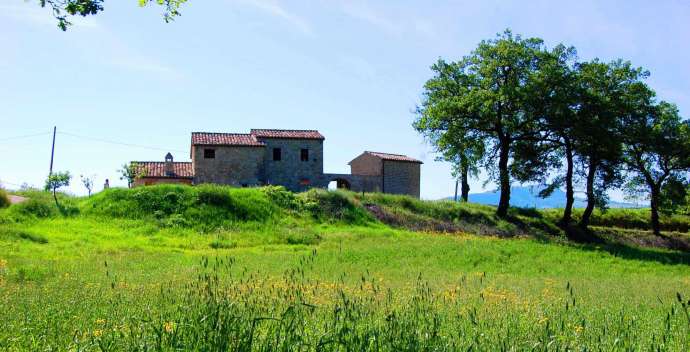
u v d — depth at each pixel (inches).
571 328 312.0
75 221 1382.9
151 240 1272.1
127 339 230.5
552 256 1277.1
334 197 1793.8
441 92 2006.6
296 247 1269.7
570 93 1840.6
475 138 1969.7
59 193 1893.5
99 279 644.7
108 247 1133.7
